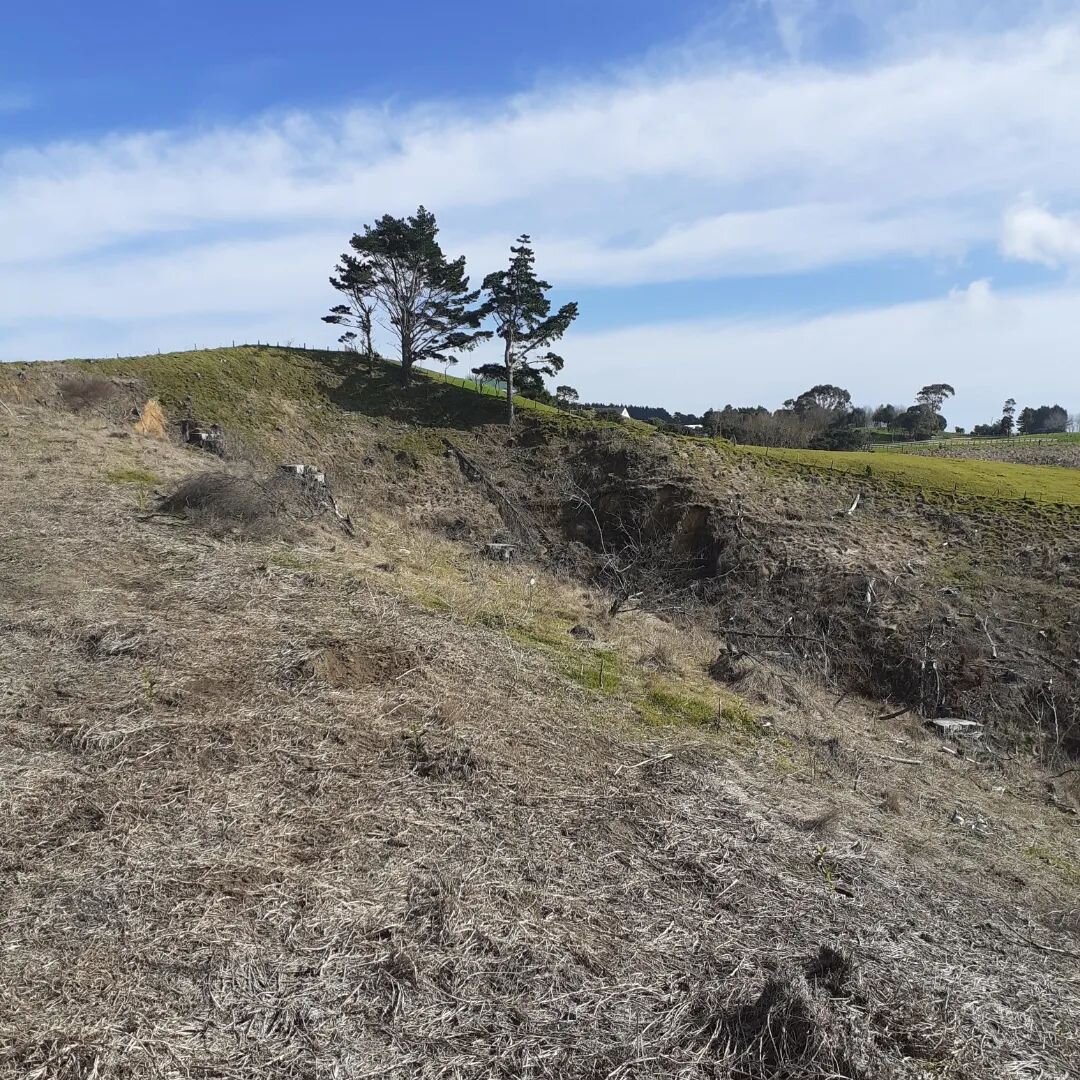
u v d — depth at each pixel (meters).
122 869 3.62
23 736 4.56
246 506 9.52
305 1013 2.98
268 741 4.88
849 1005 3.37
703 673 8.88
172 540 8.32
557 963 3.45
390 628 6.85
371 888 3.74
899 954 3.96
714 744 6.43
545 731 5.80
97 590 6.73
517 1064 2.90
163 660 5.63
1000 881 5.53
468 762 5.04
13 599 6.37
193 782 4.37
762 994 3.26
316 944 3.34
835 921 4.17
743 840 4.84
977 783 8.85
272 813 4.21
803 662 14.11
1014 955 4.35
